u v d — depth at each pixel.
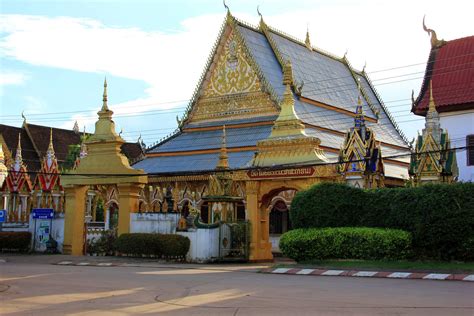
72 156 73.69
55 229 39.31
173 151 52.53
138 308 14.45
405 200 26.58
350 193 28.14
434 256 25.88
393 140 64.69
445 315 12.98
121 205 36.31
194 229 33.47
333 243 26.97
